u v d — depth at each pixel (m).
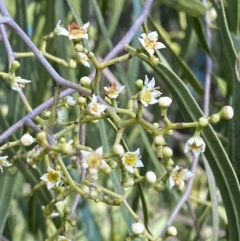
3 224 0.36
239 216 0.32
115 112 0.29
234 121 0.34
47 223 0.44
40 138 0.26
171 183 0.28
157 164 0.41
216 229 0.34
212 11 0.52
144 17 0.36
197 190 0.60
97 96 0.29
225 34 0.35
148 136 0.44
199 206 0.49
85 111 0.28
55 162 0.29
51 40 0.42
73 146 0.28
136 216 0.29
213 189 0.34
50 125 0.29
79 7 0.46
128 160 0.28
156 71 0.34
